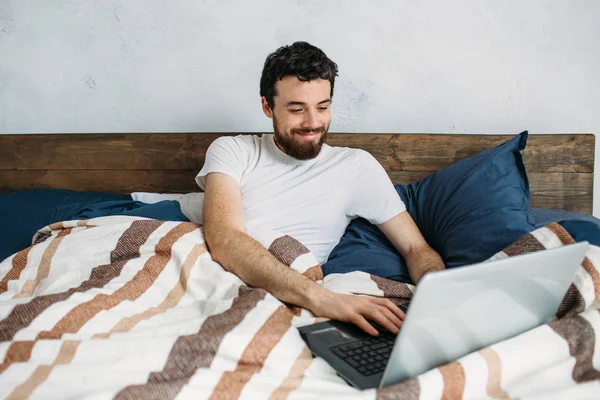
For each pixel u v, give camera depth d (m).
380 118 1.83
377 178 1.46
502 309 0.81
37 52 1.85
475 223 1.29
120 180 1.82
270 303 0.99
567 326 0.87
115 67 1.85
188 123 1.87
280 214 1.41
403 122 1.83
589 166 1.70
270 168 1.46
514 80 1.78
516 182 1.36
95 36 1.84
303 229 1.41
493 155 1.42
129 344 0.85
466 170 1.46
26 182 1.84
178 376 0.80
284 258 1.20
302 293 1.06
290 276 1.10
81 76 1.86
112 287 1.11
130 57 1.84
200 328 0.92
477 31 1.76
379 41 1.79
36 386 0.75
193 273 1.17
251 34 1.81
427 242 1.48
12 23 1.84
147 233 1.23
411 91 1.81
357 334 0.94
